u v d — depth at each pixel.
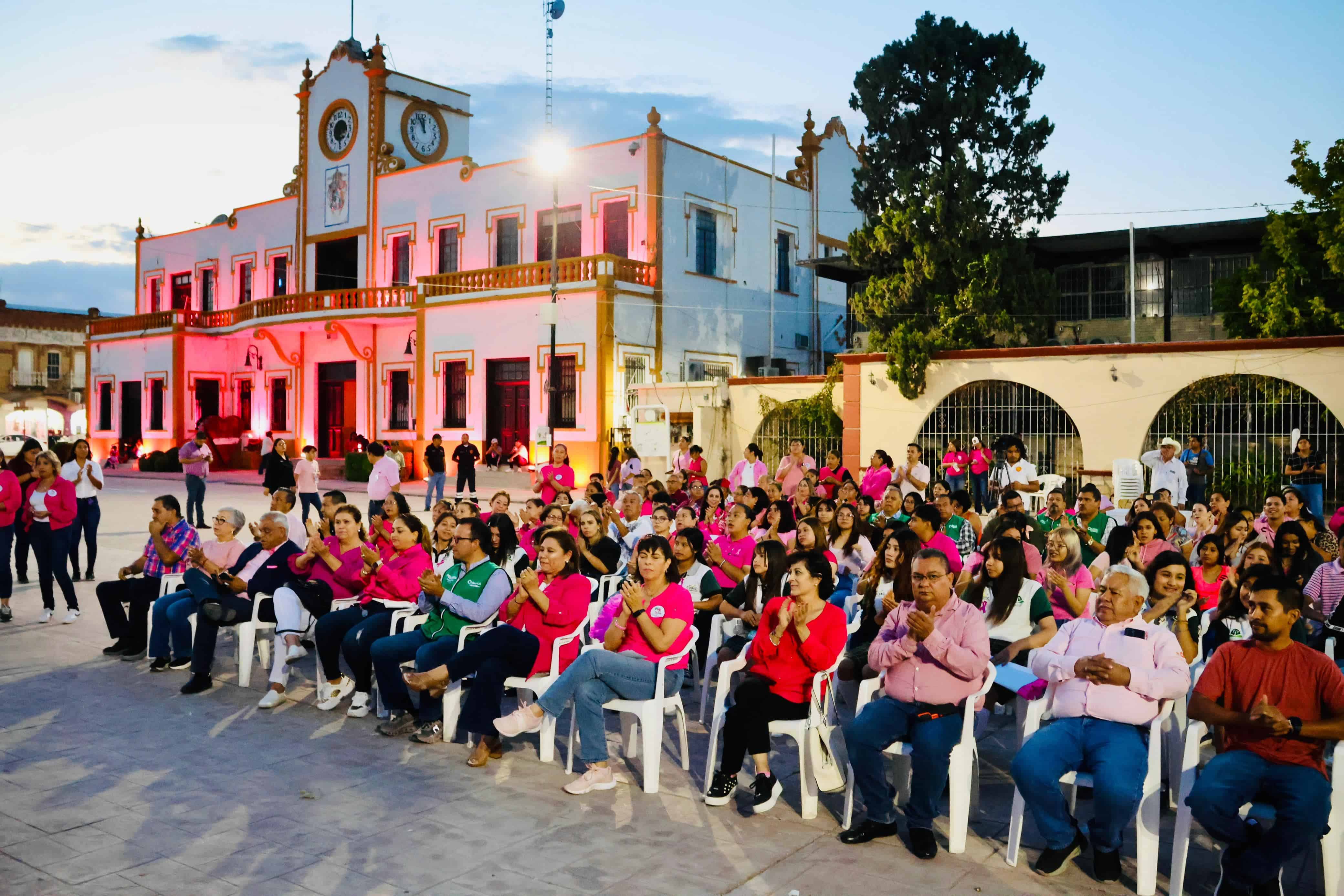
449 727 7.08
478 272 30.66
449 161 33.31
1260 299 19.39
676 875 4.92
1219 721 4.75
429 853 5.16
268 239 39.47
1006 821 5.73
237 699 8.05
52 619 10.98
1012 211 22.73
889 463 16.23
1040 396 19.75
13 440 48.59
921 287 21.58
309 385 36.91
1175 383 18.28
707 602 8.32
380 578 8.01
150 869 4.95
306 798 5.92
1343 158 18.97
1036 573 7.95
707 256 30.92
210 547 8.80
